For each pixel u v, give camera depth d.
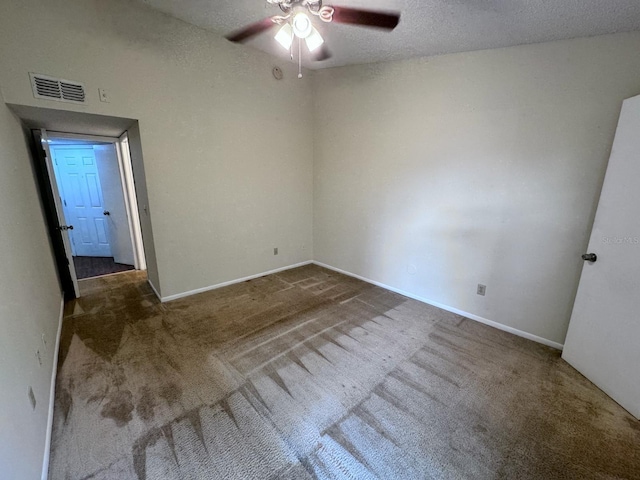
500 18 1.92
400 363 2.23
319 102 4.05
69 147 4.57
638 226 1.71
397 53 2.87
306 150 4.25
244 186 3.66
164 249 3.14
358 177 3.76
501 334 2.65
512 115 2.40
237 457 1.48
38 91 2.19
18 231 1.78
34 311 1.81
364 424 1.69
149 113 2.78
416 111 3.02
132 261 4.51
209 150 3.26
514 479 1.39
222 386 1.97
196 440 1.57
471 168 2.71
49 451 1.49
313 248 4.70
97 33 2.40
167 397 1.87
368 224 3.77
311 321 2.86
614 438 1.60
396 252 3.51
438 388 1.97
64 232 3.16
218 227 3.52
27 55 2.12
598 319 1.97
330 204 4.23
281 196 4.09
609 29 1.87
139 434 1.60
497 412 1.78
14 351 1.30
